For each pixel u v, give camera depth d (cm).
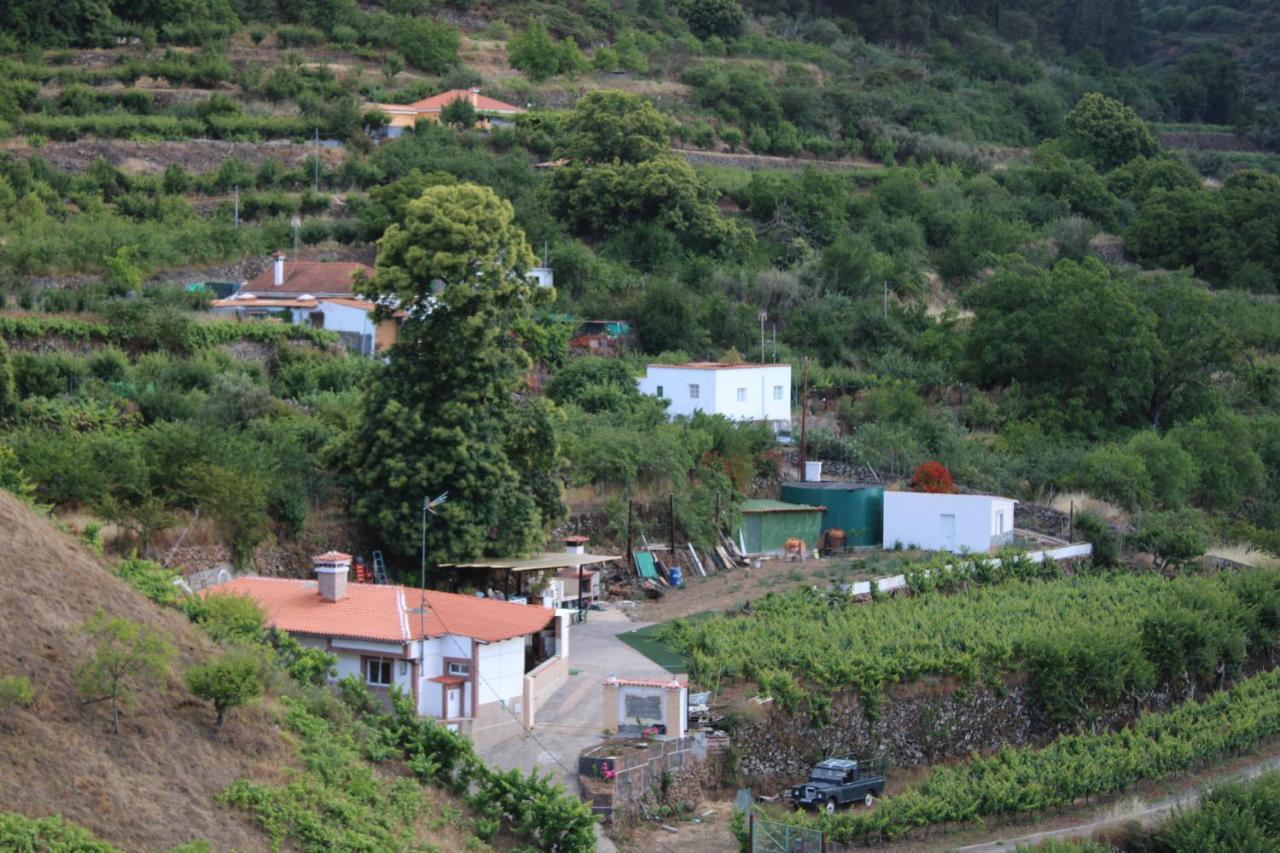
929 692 4822
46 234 7631
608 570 5931
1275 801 4262
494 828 3362
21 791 2703
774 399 7725
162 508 4566
